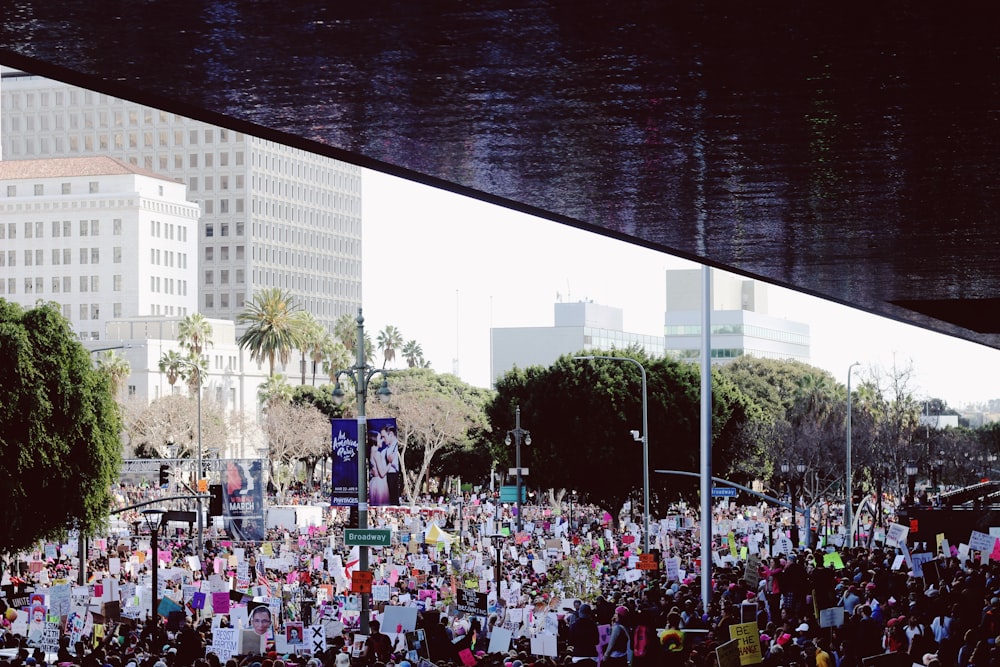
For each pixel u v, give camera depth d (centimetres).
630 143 1608
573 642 2375
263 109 1403
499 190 1920
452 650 2567
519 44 1174
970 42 1177
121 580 4409
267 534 7556
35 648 2608
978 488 7081
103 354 16050
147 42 1144
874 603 2678
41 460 4816
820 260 2678
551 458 8431
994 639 2117
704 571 3628
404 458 13250
